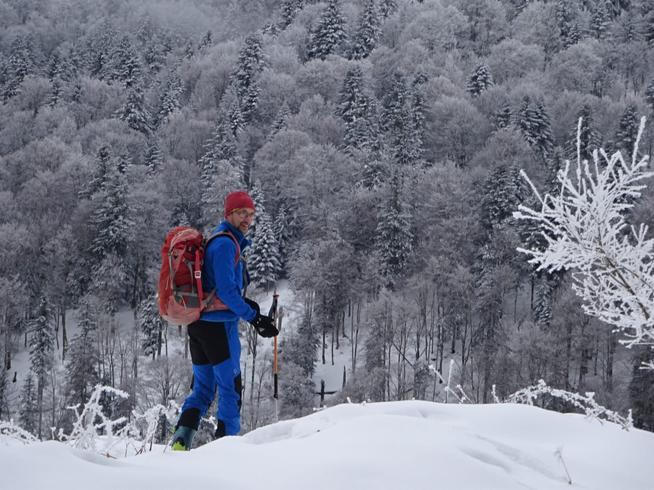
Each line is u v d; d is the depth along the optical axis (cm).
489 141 8469
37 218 7081
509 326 5488
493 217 6419
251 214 396
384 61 12738
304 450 245
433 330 5391
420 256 6312
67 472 181
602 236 311
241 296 384
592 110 8906
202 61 13538
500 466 258
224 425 385
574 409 3419
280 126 10000
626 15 14738
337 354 5797
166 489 184
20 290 5688
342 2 15875
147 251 7062
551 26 13950
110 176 7175
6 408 4553
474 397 4075
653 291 308
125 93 11500
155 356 5369
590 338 4025
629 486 270
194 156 10062
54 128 9850
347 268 5884
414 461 228
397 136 8888
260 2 18412
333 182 7762
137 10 18850
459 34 14625
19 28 17400
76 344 4275
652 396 3369
